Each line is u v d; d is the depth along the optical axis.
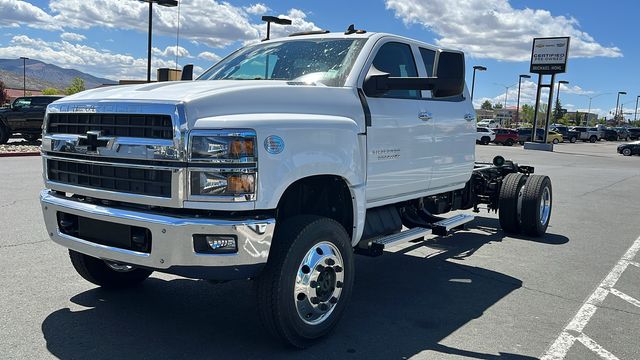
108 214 3.69
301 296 3.87
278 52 5.23
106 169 3.80
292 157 3.74
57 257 6.11
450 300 5.21
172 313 4.62
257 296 3.75
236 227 3.46
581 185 16.20
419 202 6.14
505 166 8.71
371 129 4.66
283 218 4.30
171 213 3.55
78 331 4.18
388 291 5.45
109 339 4.06
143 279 5.33
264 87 3.96
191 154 3.45
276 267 3.70
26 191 10.62
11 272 5.54
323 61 4.89
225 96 3.70
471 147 6.62
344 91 4.49
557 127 70.81
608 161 30.50
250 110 3.78
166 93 3.71
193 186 3.47
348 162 4.24
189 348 3.95
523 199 7.93
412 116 5.27
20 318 4.38
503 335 4.39
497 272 6.23
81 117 3.96
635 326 4.67
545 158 31.73
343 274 4.14
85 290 5.10
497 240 7.92
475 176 7.91
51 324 4.29
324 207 4.59
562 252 7.26
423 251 7.14
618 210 11.25
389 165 4.97
